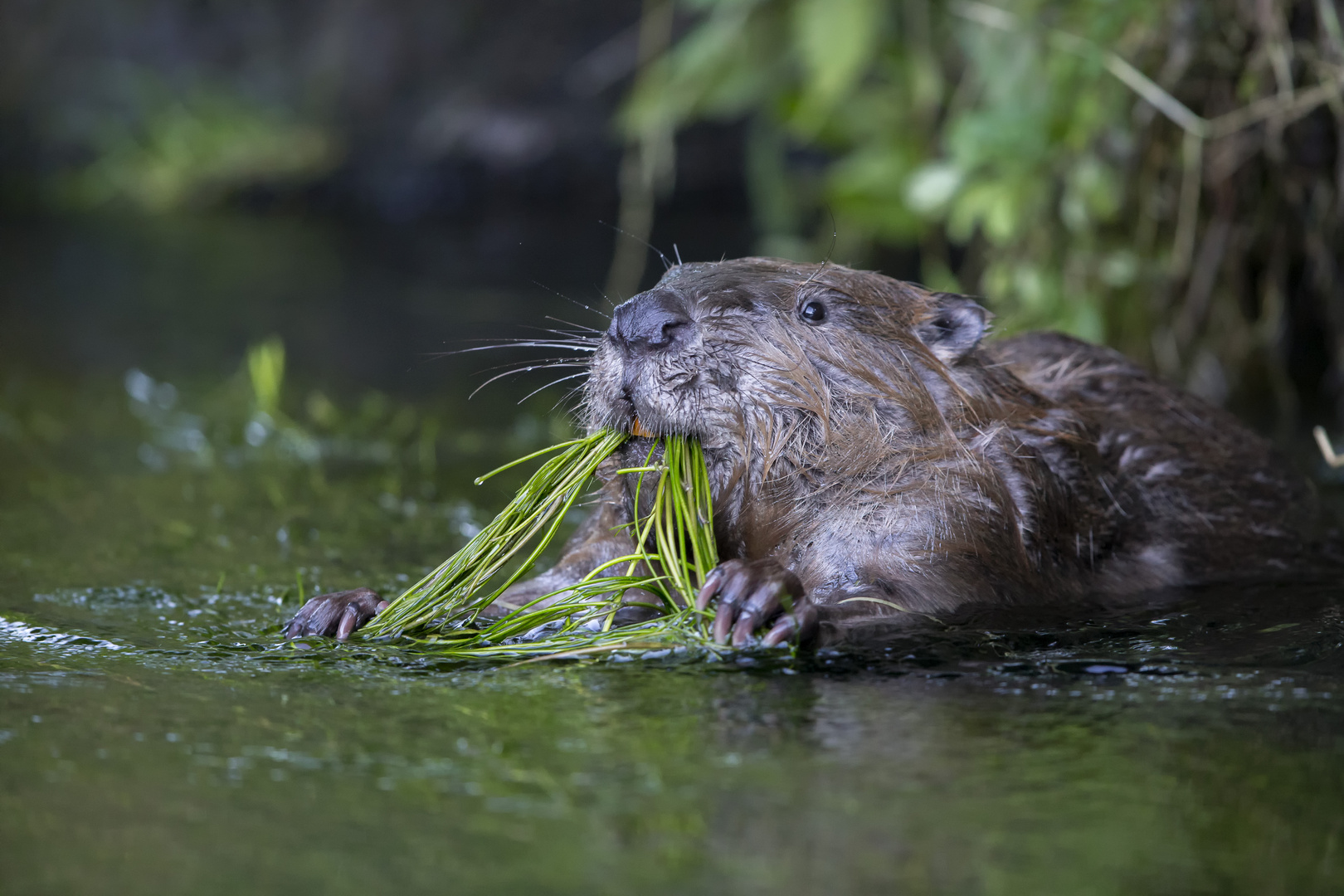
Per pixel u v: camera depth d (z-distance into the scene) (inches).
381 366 580.7
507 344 303.1
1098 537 299.7
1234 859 158.9
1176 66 448.1
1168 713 206.1
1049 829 165.6
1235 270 490.0
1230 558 322.3
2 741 190.4
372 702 208.5
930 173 471.2
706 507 267.1
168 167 1027.9
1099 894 149.9
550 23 995.9
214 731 195.0
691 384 270.1
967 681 220.5
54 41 1093.8
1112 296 497.7
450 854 156.5
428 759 184.1
